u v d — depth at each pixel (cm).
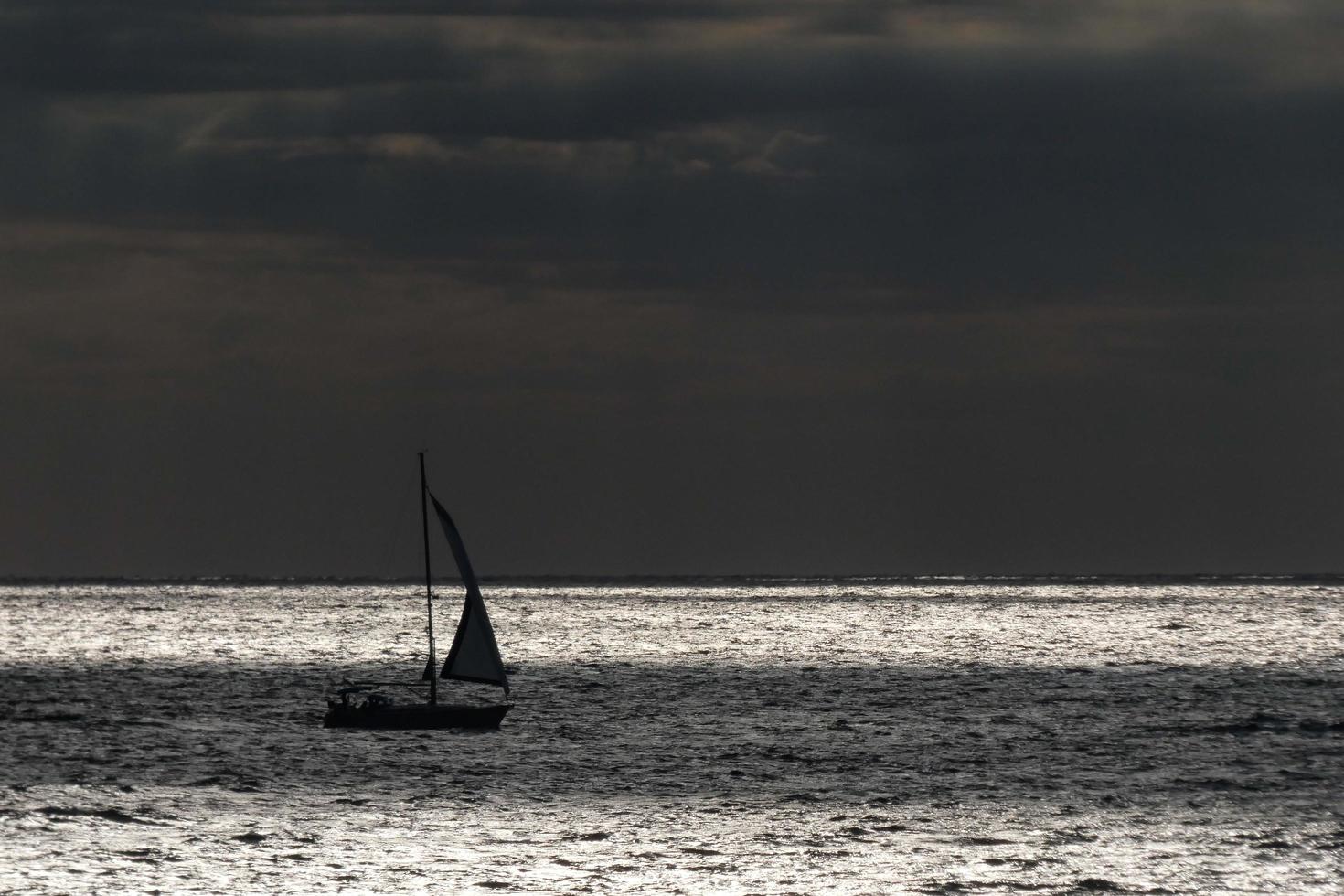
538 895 9800
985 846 11244
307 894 9769
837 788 13688
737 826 11956
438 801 12975
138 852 10894
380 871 10362
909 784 13962
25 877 10144
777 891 9944
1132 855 10919
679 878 10256
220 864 10544
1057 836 11581
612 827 11900
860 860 10762
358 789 13562
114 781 13988
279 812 12444
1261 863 10669
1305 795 13225
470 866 10544
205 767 14862
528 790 13550
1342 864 10625
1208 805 12812
